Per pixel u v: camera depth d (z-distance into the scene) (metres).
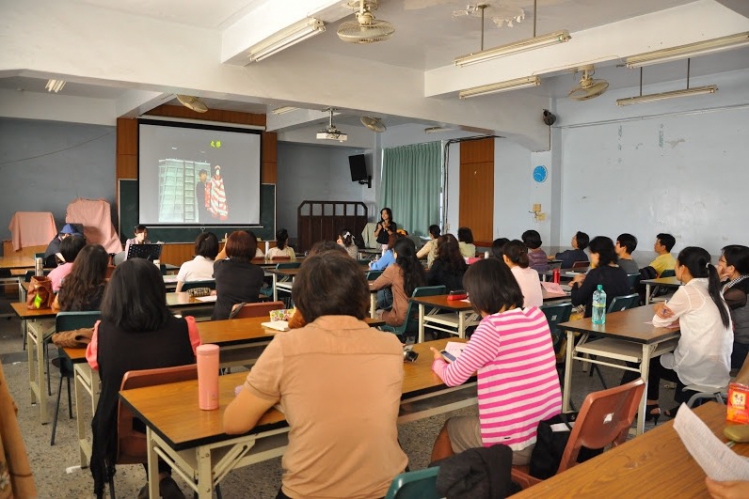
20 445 1.16
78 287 3.01
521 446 1.81
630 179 7.56
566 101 8.11
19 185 8.48
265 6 4.65
